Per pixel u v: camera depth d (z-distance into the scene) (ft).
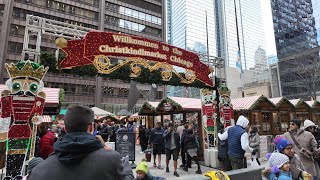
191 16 345.10
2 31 125.39
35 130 18.08
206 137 34.30
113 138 42.55
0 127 16.85
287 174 10.04
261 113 43.45
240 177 11.60
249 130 28.86
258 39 336.08
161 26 185.37
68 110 5.55
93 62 22.63
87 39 22.56
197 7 351.25
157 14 184.96
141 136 46.21
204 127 34.55
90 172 4.68
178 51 29.27
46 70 19.06
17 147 17.19
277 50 199.00
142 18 177.17
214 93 34.09
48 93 27.84
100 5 160.76
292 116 48.80
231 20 321.73
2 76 121.90
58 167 4.74
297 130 14.57
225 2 323.98
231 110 34.09
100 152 5.03
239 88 137.49
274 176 10.09
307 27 183.42
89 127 5.65
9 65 17.65
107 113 71.82
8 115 17.25
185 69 29.96
